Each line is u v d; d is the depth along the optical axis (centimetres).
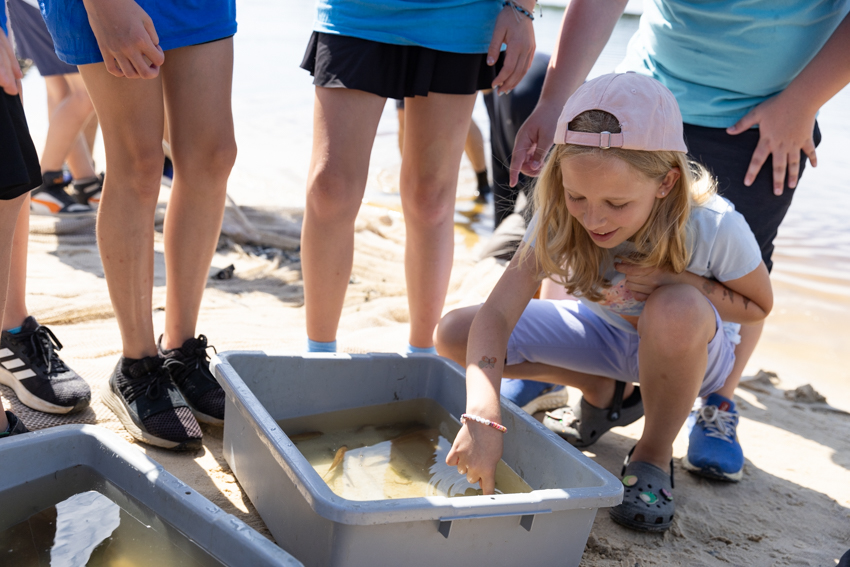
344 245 200
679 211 162
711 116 207
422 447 181
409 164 213
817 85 191
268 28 1148
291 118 669
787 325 330
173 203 190
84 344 235
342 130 192
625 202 150
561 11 1290
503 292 174
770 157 205
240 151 561
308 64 203
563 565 146
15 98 138
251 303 299
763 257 218
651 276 175
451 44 195
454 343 195
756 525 180
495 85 206
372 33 187
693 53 206
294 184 495
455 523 129
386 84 193
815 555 168
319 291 204
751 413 248
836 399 266
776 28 194
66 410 190
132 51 156
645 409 179
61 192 372
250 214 410
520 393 215
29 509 144
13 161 135
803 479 205
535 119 206
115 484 148
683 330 163
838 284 372
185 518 133
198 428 184
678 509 184
